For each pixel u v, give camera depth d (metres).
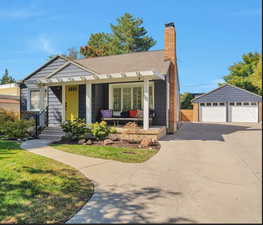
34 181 4.46
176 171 5.34
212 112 23.80
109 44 34.09
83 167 5.71
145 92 9.98
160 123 11.97
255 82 24.25
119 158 6.70
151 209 3.35
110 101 13.24
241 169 5.37
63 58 13.39
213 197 3.76
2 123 11.43
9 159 6.16
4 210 3.30
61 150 7.83
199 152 7.36
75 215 3.19
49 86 13.65
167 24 12.83
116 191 4.11
